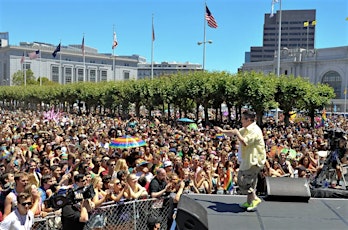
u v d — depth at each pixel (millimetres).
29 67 119812
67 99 68000
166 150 12852
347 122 42062
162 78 46688
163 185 8047
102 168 10398
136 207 7285
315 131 25406
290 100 38031
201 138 18312
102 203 6922
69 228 6301
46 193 7781
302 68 99812
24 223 5578
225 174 10125
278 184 5742
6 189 7000
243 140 5277
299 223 4742
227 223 4727
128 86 50094
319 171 9000
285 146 14531
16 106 88438
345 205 5516
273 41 130000
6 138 15227
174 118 44094
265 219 4891
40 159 11578
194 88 37531
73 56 124125
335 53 93875
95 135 18328
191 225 4609
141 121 33312
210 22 34688
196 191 8523
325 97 40906
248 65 112625
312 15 124250
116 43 52969
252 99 34438
